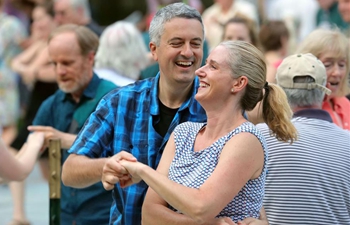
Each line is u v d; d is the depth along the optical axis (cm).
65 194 869
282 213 701
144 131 713
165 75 695
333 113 873
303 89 738
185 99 709
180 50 683
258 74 625
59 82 910
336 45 857
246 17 1281
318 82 741
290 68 745
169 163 644
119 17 2402
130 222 701
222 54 623
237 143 605
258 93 631
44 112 943
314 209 696
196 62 690
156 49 700
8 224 1315
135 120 717
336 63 859
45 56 1477
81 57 905
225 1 1595
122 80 1059
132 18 2184
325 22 1681
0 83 1570
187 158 630
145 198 644
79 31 917
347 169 709
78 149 713
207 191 586
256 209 620
